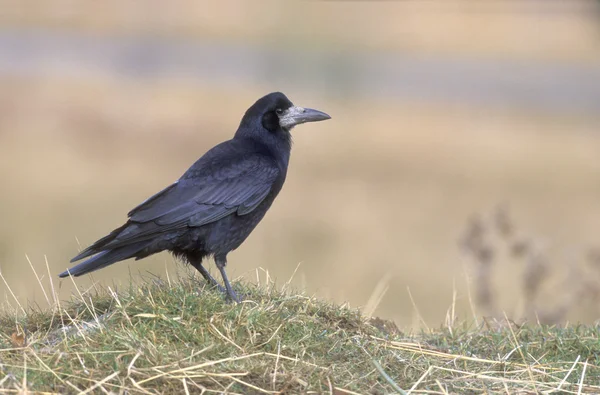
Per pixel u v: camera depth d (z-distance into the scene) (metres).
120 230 7.53
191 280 7.97
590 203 19.98
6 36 50.12
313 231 16.91
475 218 10.62
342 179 21.78
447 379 6.54
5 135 25.14
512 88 39.16
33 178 20.31
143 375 5.90
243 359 6.24
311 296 7.58
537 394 6.39
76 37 51.72
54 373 5.83
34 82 34.31
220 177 8.05
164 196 7.80
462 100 35.31
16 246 15.17
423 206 19.36
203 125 27.95
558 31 60.28
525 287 10.26
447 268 14.94
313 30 61.38
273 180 8.41
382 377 6.40
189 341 6.45
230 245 8.11
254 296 7.65
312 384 6.04
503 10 68.81
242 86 36.47
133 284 7.71
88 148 24.03
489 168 23.50
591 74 44.16
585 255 10.86
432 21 65.12
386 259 15.27
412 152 25.17
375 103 33.56
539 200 20.17
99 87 34.12
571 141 27.81
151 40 52.62
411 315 12.31
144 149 24.33
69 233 16.19
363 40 57.53
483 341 7.64
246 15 66.19
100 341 6.30
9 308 7.70
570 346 7.39
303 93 35.31
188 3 69.94
